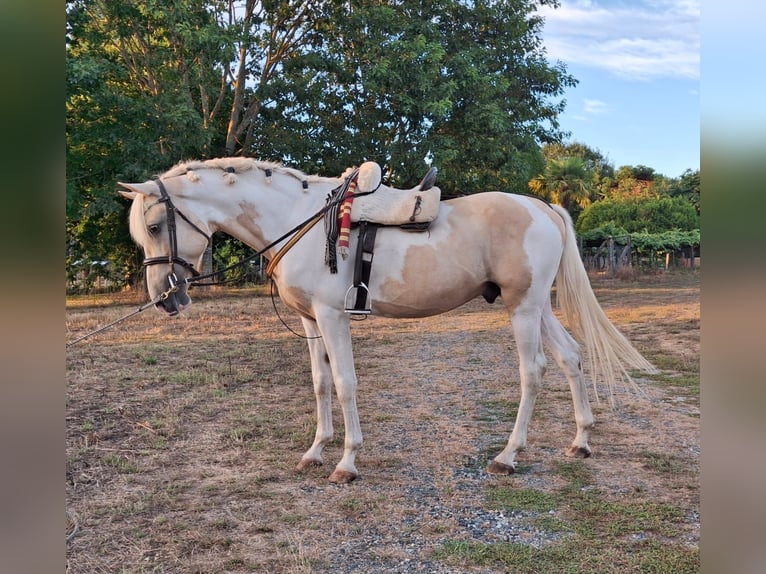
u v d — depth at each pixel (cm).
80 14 1069
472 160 1333
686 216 2600
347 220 333
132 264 1518
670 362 634
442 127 1315
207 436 424
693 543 265
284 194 362
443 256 345
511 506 307
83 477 349
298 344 780
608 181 4291
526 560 254
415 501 317
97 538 279
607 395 521
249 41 1218
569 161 2616
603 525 285
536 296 354
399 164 1231
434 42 1195
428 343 809
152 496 324
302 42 1387
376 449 398
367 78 1204
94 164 1177
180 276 344
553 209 378
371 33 1220
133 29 1151
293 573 246
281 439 420
